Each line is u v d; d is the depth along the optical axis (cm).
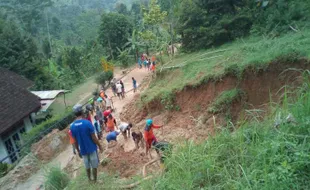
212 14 1930
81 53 3584
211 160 460
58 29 6462
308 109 454
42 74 2736
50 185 753
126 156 891
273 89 1004
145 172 645
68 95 2714
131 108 1580
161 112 1388
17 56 2625
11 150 1745
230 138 502
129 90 2244
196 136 1016
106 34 3781
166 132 1191
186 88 1293
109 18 3769
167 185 458
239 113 1045
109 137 1079
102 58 3325
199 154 491
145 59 3191
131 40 3525
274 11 1595
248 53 1243
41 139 1485
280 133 424
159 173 538
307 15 1451
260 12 1766
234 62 1193
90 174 661
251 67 1069
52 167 829
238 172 409
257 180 371
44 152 1312
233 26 1814
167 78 1664
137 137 998
